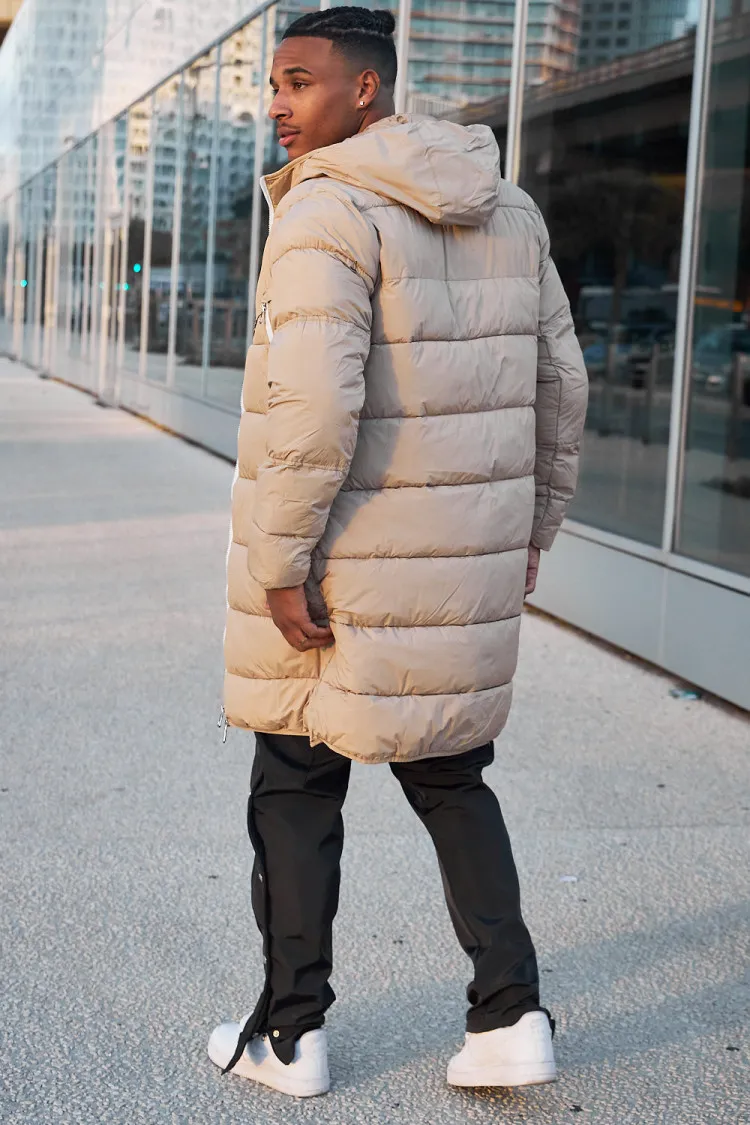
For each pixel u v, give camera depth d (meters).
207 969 3.05
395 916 3.35
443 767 2.50
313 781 2.48
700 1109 2.53
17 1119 2.45
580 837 3.90
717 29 5.78
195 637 6.17
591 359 6.77
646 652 5.89
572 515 6.81
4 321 37.00
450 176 2.25
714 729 5.00
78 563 7.79
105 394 20.66
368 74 2.36
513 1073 2.42
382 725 2.33
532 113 7.25
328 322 2.14
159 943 3.17
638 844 3.86
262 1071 2.56
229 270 13.58
